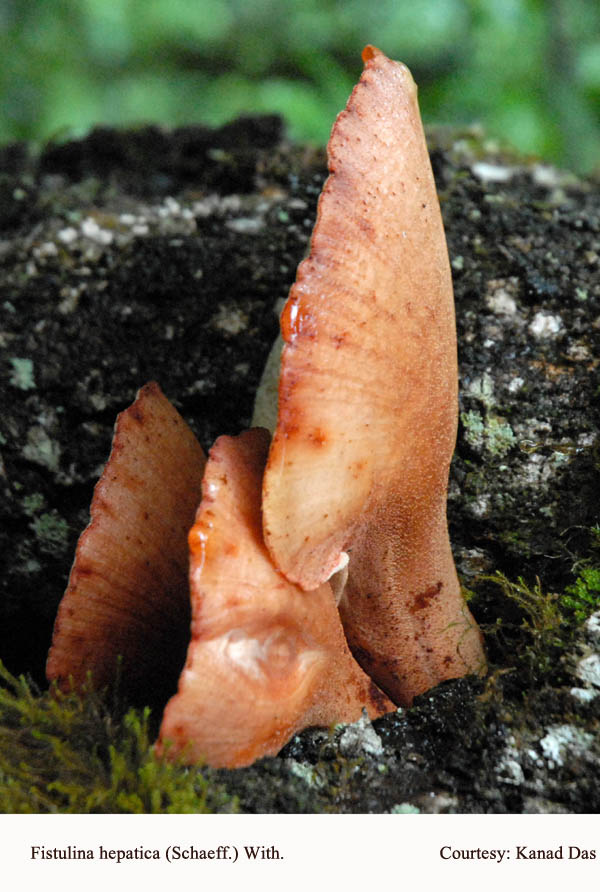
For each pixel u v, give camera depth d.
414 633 0.33
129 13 1.03
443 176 0.43
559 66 0.83
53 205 0.45
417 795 0.31
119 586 0.32
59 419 0.40
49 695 0.32
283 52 1.03
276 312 0.40
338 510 0.29
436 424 0.31
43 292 0.41
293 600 0.29
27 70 0.99
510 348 0.38
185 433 0.33
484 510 0.37
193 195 0.45
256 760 0.31
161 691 0.33
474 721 0.32
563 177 0.46
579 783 0.30
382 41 0.94
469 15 0.89
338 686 0.32
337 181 0.29
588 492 0.37
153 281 0.40
